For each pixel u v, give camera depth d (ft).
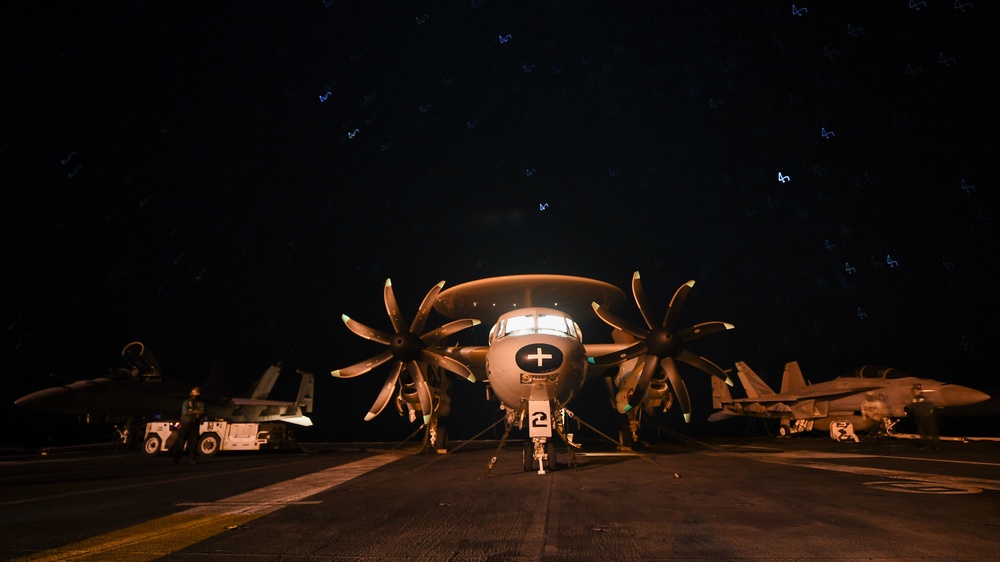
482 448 67.00
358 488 26.37
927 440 51.24
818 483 25.68
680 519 17.48
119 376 80.94
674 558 12.93
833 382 81.71
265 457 54.29
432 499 22.40
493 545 14.38
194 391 45.85
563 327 39.73
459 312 57.72
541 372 34.27
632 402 43.19
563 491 24.30
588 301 53.88
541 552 13.60
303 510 20.06
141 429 82.58
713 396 107.04
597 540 14.79
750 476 28.99
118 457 57.47
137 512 19.98
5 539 15.60
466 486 26.61
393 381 46.39
